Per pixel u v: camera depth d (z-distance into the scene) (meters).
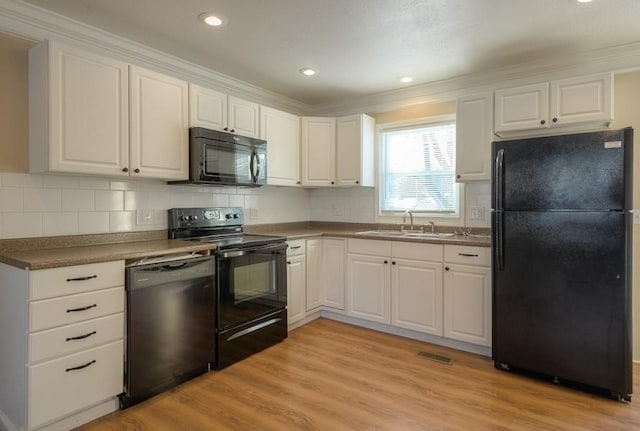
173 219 3.02
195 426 1.99
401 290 3.27
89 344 1.98
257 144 3.30
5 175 2.19
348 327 3.58
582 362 2.35
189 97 2.82
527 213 2.51
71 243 2.46
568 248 2.38
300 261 3.53
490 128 3.06
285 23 2.47
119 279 2.11
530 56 3.01
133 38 2.68
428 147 3.82
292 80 3.59
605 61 2.89
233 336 2.77
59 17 2.34
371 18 2.40
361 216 4.22
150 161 2.55
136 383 2.18
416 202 3.89
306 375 2.59
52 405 1.85
